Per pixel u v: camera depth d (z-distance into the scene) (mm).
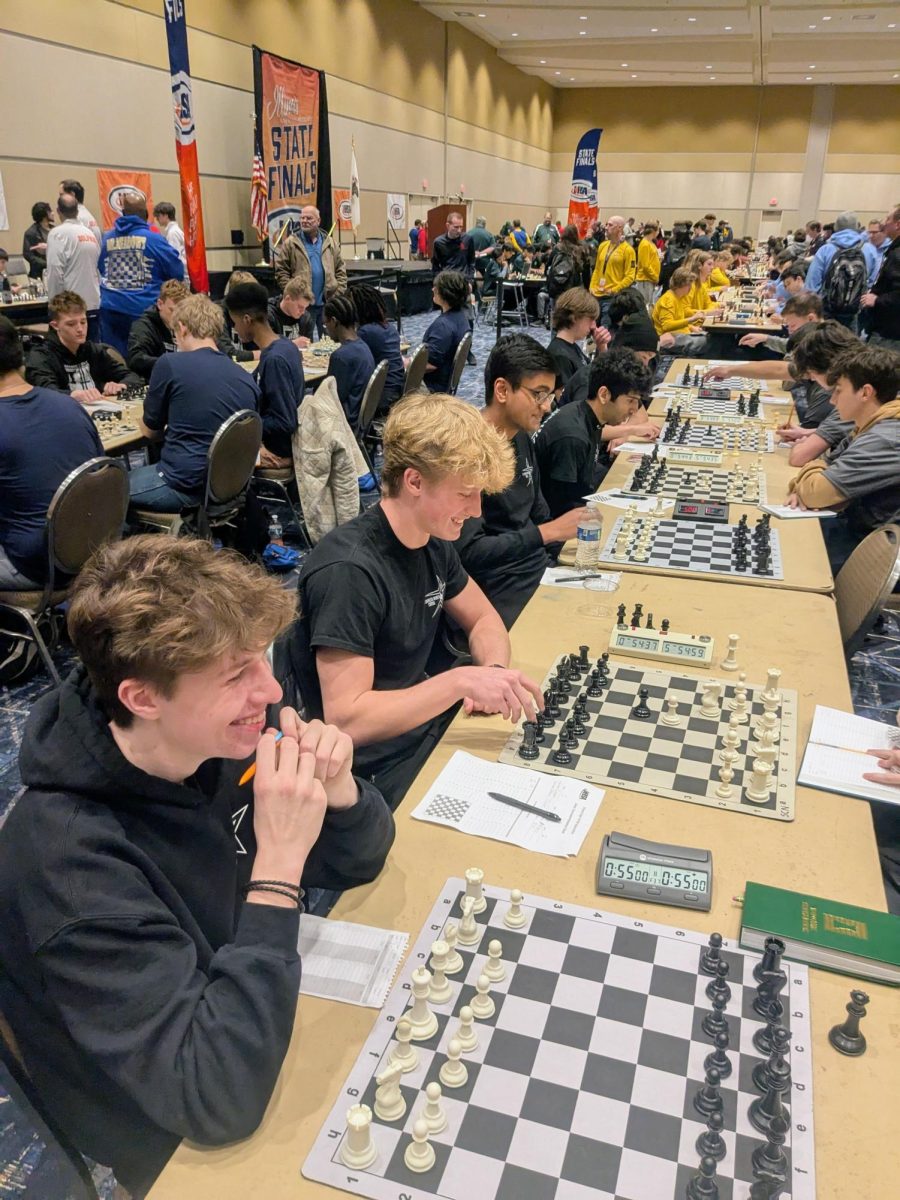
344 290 5535
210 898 1160
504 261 14297
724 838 1426
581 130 23516
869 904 1285
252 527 4496
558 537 2742
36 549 3141
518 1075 1000
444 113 16641
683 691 1853
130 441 4078
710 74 20438
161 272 6680
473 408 1718
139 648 924
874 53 17516
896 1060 1036
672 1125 948
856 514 3379
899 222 10070
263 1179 909
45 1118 1039
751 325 8234
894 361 3201
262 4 10641
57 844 977
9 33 7293
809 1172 904
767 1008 1080
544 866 1359
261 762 1110
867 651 3660
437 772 1600
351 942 1211
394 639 1789
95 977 939
